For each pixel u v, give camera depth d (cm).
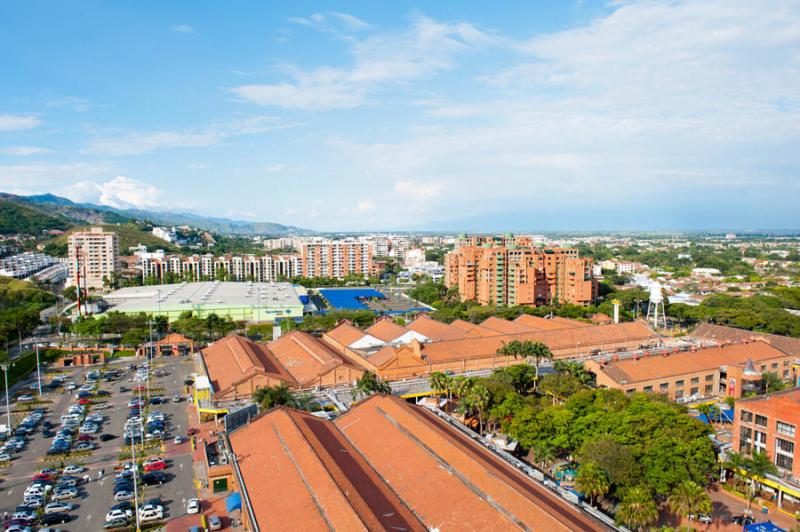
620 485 8850
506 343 17700
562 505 7694
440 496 7775
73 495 9962
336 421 11094
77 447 12181
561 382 13738
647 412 10844
